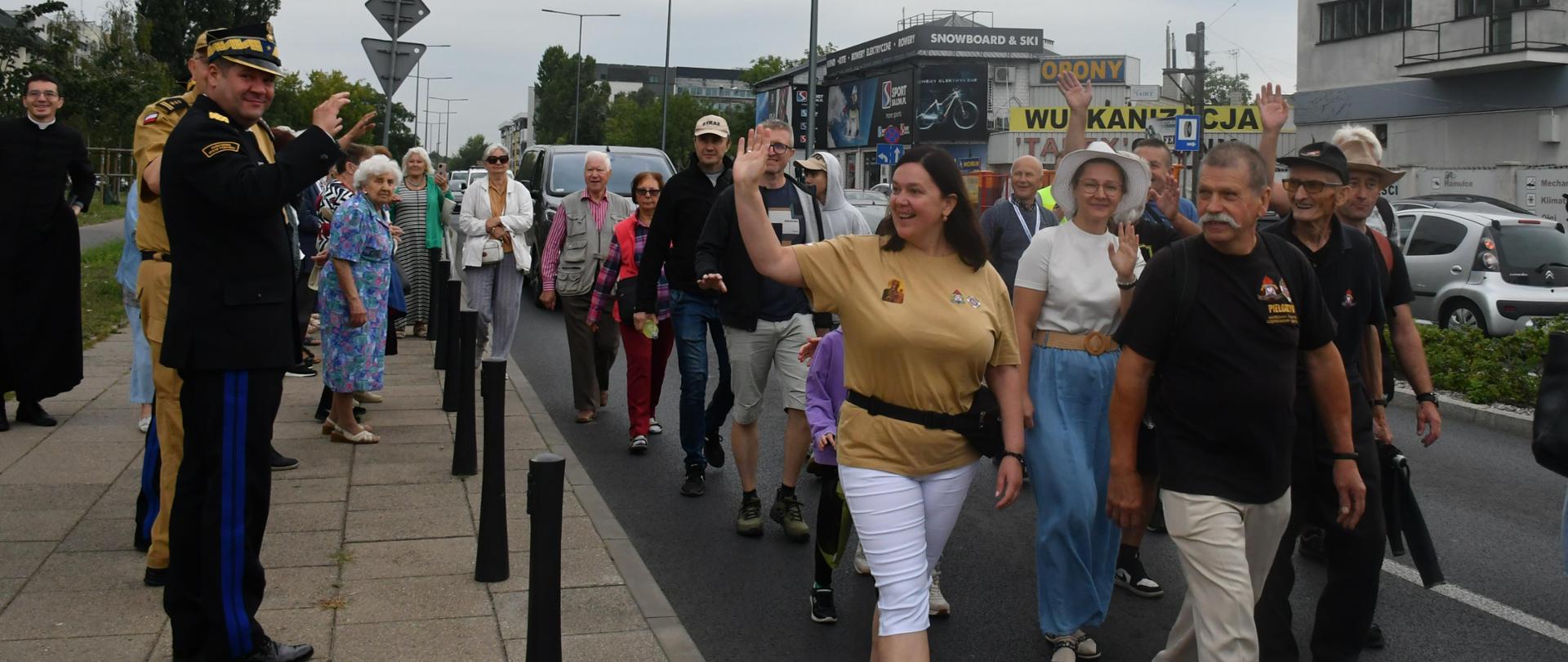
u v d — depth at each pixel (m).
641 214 8.68
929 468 3.76
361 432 8.12
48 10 32.00
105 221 33.62
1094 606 4.82
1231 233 3.78
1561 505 7.39
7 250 7.83
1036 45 60.47
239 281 4.13
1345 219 5.20
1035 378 4.83
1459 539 6.64
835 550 5.10
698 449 7.34
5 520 6.00
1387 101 37.34
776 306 6.42
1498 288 14.95
